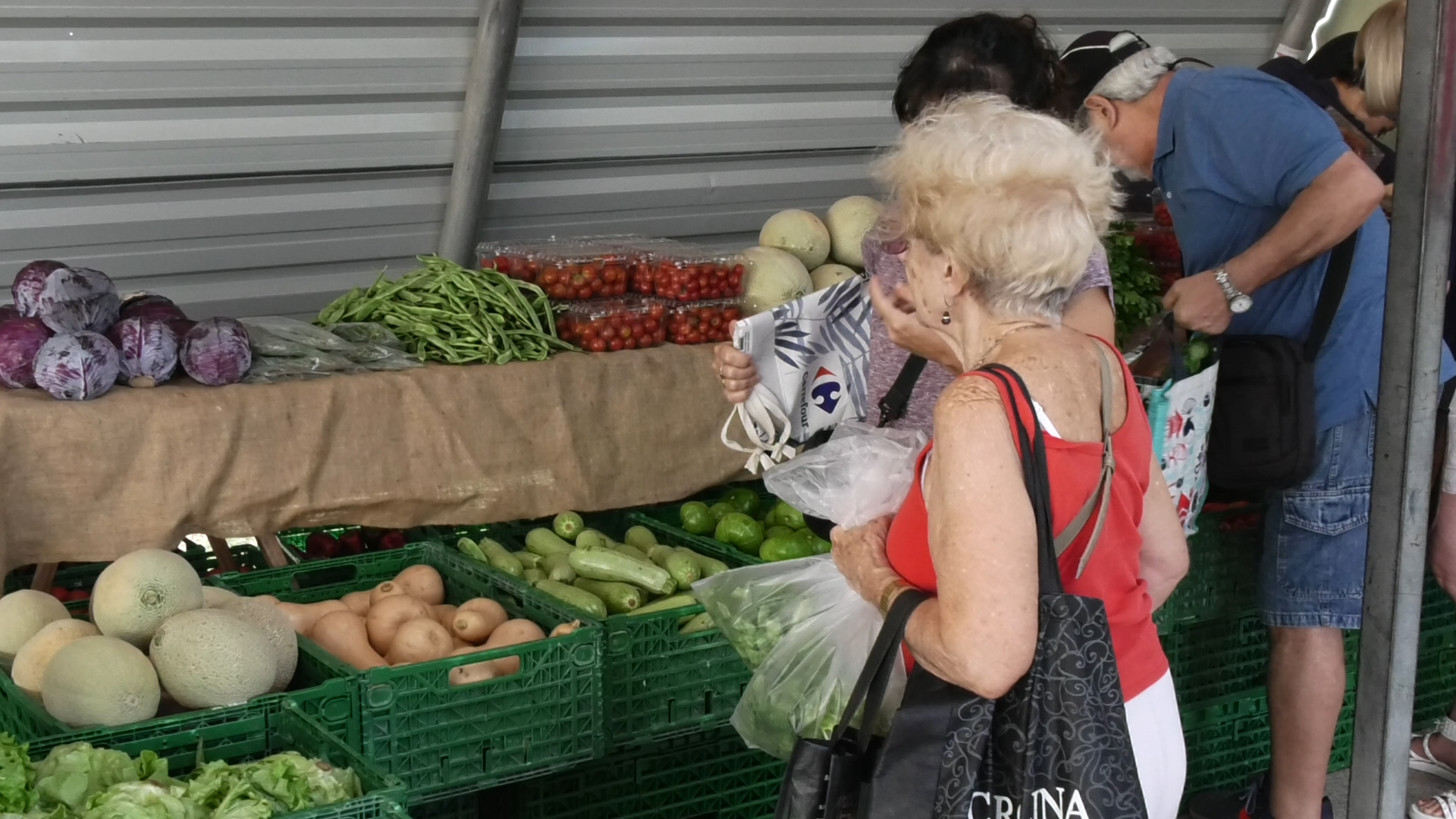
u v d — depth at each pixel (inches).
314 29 157.9
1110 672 68.1
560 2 169.0
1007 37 93.4
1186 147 121.8
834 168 205.8
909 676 73.6
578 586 131.1
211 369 127.3
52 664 93.0
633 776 126.9
